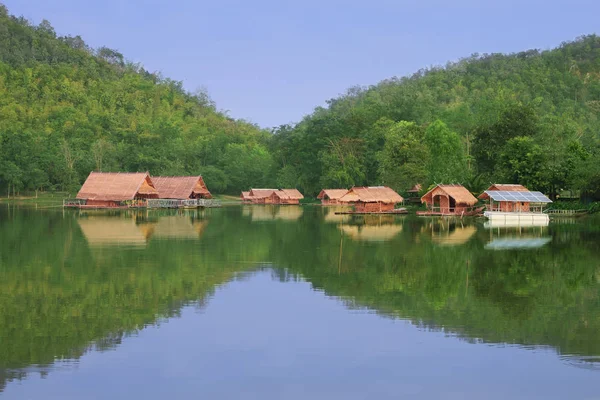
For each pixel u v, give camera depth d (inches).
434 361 715.4
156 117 6889.8
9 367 689.0
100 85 7411.4
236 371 685.9
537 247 1653.5
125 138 5556.1
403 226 2377.0
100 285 1099.9
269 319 887.7
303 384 650.8
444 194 2970.0
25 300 979.9
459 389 638.5
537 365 701.3
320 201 4896.7
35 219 2598.4
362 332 825.5
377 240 1833.2
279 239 1855.3
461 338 800.9
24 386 636.7
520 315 908.0
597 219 2669.8
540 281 1161.4
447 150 3469.5
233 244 1706.4
